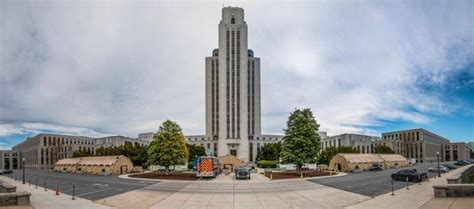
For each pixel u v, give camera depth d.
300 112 66.62
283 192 34.78
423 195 30.22
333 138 178.50
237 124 168.12
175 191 36.28
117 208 26.00
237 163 91.94
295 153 64.50
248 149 169.88
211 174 56.47
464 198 26.22
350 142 164.62
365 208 24.47
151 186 42.25
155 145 66.25
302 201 28.78
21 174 90.38
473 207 22.48
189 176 60.62
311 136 65.06
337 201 28.45
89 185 44.88
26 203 25.55
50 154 170.25
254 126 184.12
